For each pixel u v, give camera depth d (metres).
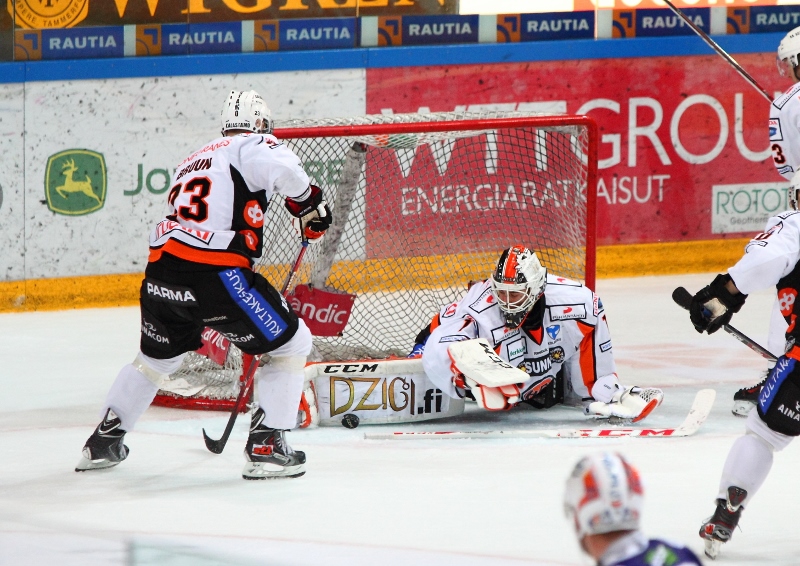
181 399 16.30
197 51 24.16
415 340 17.44
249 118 12.87
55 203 23.22
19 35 22.89
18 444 14.41
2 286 23.05
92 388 17.48
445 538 10.75
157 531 11.01
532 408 16.27
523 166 22.08
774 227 10.36
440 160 21.81
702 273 27.84
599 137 26.83
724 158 27.80
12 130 22.75
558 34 26.62
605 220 27.03
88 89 23.17
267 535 10.88
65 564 10.09
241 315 12.28
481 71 26.06
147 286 12.55
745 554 10.41
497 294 14.47
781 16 28.05
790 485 12.53
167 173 24.03
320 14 25.00
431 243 21.81
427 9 25.69
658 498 11.99
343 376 15.19
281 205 18.11
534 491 12.27
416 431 14.88
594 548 5.78
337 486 12.52
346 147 18.55
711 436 14.62
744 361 19.34
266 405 12.71
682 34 27.36
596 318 15.23
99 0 23.30
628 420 15.14
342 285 21.00
